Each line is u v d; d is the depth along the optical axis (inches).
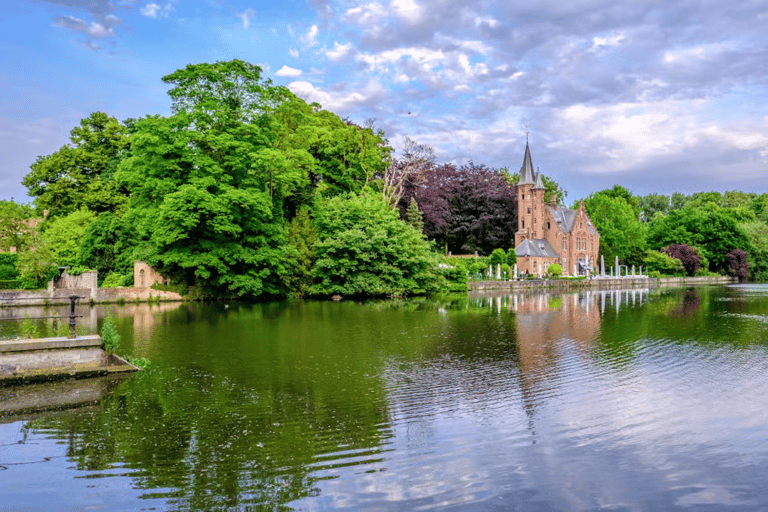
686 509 373.4
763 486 406.6
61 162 2320.4
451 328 1157.7
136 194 1892.2
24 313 1437.0
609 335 1072.2
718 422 539.2
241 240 1871.3
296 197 2198.6
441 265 2551.7
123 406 569.6
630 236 4237.2
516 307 1702.8
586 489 398.6
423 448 467.2
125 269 1983.3
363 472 419.5
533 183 3870.6
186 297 1875.0
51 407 564.7
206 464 429.4
